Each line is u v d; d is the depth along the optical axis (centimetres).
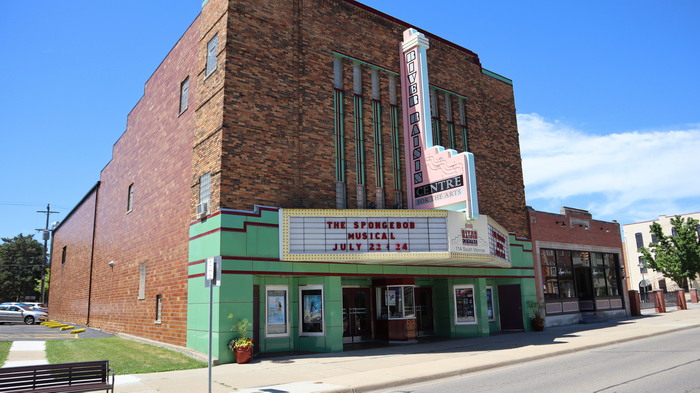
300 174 1859
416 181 2111
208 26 1942
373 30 2228
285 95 1884
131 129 2819
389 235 1748
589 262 3167
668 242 5334
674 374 1130
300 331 1809
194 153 1898
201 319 1677
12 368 910
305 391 1075
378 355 1659
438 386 1141
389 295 2075
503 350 1714
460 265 2255
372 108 2162
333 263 1833
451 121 2544
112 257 2880
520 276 2600
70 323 3688
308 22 2012
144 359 1597
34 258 8275
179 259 1928
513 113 2930
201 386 1156
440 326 2320
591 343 1822
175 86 2233
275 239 1714
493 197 2639
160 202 2223
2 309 3953
